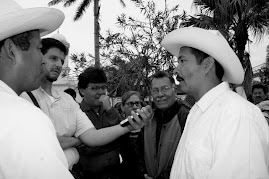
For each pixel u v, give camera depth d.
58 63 2.01
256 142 1.36
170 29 7.29
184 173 1.53
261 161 1.34
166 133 2.43
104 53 7.81
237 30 8.57
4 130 0.94
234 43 8.71
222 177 1.33
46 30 1.32
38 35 1.22
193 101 3.06
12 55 1.12
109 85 7.80
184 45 1.71
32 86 1.20
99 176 2.52
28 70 1.16
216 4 8.63
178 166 1.60
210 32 1.62
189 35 1.63
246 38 8.65
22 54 1.13
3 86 1.08
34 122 0.97
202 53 1.64
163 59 7.31
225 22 8.42
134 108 2.99
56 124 1.98
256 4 8.38
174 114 2.46
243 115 1.42
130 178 2.62
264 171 1.33
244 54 8.67
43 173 0.92
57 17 1.29
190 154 1.51
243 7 8.45
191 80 1.68
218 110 1.51
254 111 1.49
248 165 1.32
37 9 1.16
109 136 2.03
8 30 1.07
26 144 0.93
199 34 1.60
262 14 8.46
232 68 1.60
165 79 2.50
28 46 1.15
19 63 1.13
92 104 2.79
